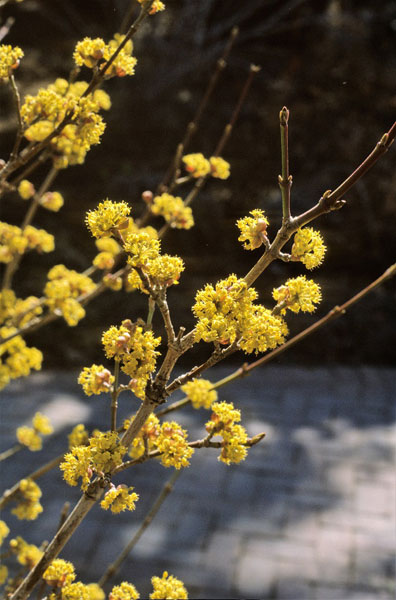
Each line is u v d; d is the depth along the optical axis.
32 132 1.29
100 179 7.79
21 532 3.96
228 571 3.71
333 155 7.77
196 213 7.24
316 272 7.37
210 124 8.29
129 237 0.85
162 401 0.89
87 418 5.38
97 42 1.22
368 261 7.43
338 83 8.13
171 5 8.78
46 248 1.66
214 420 0.93
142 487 4.44
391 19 8.66
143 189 7.57
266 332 0.85
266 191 7.52
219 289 0.86
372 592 3.55
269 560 3.80
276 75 8.63
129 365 0.88
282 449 4.96
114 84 8.49
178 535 4.00
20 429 1.53
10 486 4.42
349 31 8.42
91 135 1.23
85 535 3.96
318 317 6.94
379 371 6.39
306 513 4.22
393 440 5.13
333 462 4.79
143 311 6.84
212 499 4.35
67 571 0.99
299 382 6.11
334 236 7.36
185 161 1.74
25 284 7.11
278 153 7.87
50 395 5.78
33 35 9.05
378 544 3.93
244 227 0.87
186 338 0.86
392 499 4.37
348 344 6.76
